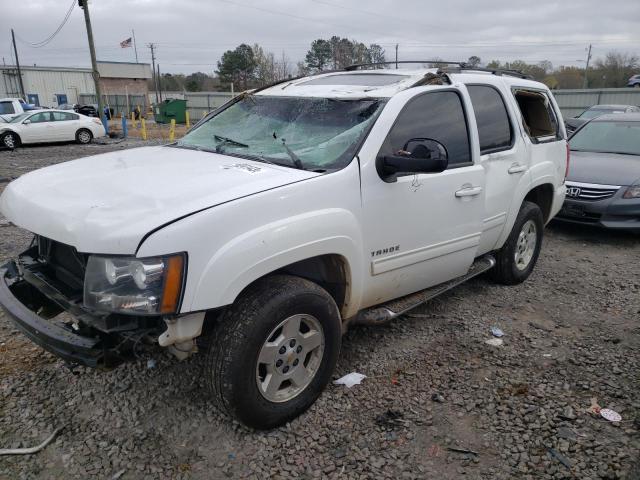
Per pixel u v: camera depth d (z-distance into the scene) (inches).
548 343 167.6
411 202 143.9
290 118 155.6
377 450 118.1
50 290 118.9
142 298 100.0
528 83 213.6
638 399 137.7
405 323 179.0
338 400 135.0
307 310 121.0
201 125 178.2
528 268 219.8
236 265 106.0
